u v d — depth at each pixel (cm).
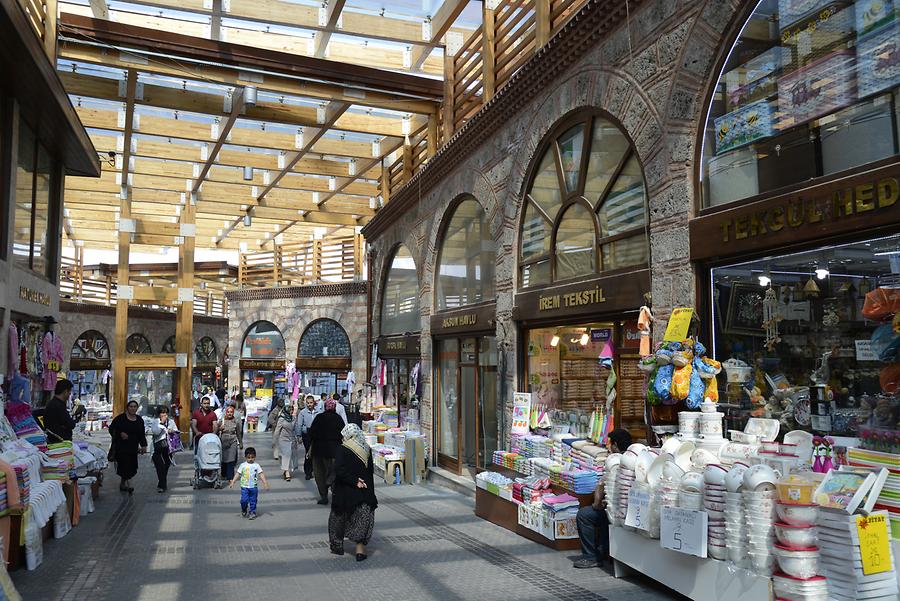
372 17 1283
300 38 1385
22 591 594
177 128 1656
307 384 2850
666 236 683
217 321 3797
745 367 597
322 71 1387
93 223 2572
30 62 850
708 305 639
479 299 1229
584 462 770
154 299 2081
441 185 1417
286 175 2103
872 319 486
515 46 1140
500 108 1076
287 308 2878
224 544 792
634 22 750
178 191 2170
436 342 1455
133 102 1454
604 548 670
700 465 532
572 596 572
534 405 985
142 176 2081
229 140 1700
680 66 674
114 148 1788
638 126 738
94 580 632
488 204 1156
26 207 1096
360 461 740
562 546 736
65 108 1048
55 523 811
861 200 481
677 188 671
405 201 1667
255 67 1340
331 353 2819
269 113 1528
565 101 898
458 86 1418
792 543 429
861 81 511
